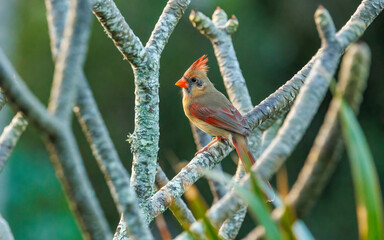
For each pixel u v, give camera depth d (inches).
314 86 145.1
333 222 1042.7
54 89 114.7
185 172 260.5
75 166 114.1
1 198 869.8
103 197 1088.2
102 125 140.9
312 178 126.6
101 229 118.0
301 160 1090.1
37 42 1085.1
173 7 269.3
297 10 1082.1
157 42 260.7
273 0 1089.4
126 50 241.4
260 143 355.3
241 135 338.0
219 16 366.3
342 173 1045.2
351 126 121.8
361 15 267.3
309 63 302.5
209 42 1068.5
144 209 242.8
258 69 1079.6
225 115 407.8
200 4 1043.9
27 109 108.3
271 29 1088.2
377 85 1123.3
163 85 1075.9
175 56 1068.5
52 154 113.9
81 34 117.1
